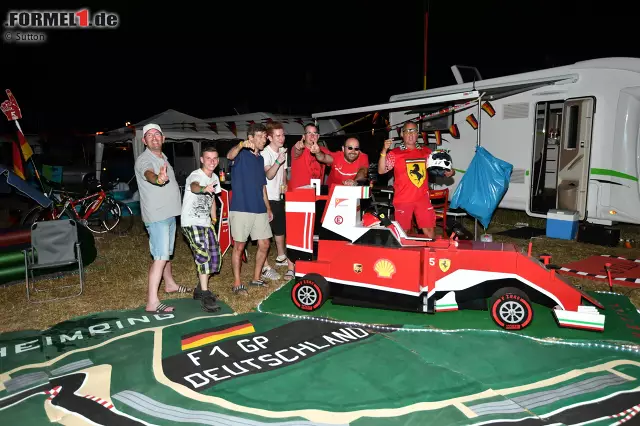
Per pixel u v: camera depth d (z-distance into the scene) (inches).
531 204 366.3
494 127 382.0
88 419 126.7
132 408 131.5
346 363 154.3
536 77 348.8
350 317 192.1
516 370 148.5
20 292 230.1
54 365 156.9
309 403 131.9
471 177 296.0
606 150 315.3
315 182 211.6
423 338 172.4
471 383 140.6
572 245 312.2
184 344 170.6
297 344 169.2
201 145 516.7
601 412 125.5
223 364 155.6
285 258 264.7
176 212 196.9
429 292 186.1
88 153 689.6
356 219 197.6
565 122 333.4
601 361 153.3
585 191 327.9
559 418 123.1
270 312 199.0
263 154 225.0
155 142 188.2
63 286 238.4
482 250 182.7
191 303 213.5
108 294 227.1
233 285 235.3
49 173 439.5
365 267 191.8
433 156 227.9
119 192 455.8
